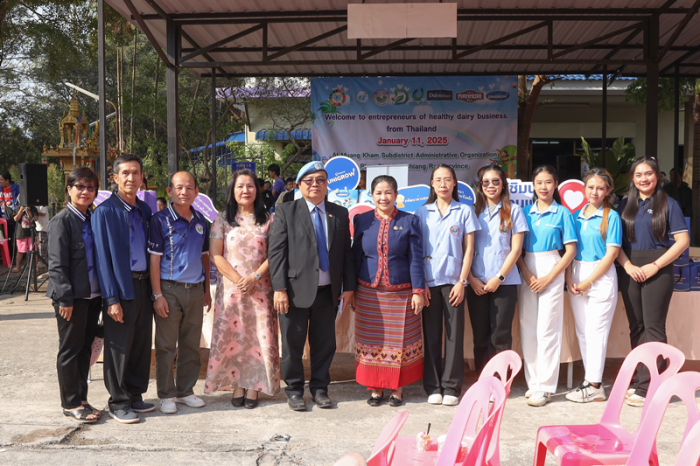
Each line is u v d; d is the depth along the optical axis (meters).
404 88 9.27
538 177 3.90
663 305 3.78
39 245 8.84
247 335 3.75
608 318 3.87
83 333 3.45
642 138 16.06
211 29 7.56
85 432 3.32
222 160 19.58
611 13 6.80
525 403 3.87
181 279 3.64
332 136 9.40
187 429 3.38
